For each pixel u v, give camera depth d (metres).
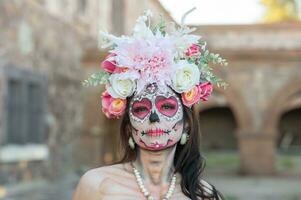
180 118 2.44
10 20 16.95
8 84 16.69
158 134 2.41
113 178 2.45
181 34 2.45
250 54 24.16
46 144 19.33
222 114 39.12
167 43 2.43
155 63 2.41
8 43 16.80
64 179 19.66
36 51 18.66
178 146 2.53
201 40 2.53
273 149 24.09
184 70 2.42
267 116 24.17
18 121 17.27
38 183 17.88
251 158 24.22
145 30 2.44
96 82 2.49
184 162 2.50
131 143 2.49
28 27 18.11
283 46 24.52
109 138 24.08
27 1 18.05
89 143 23.05
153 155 2.45
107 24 25.00
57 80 20.48
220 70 24.33
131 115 2.44
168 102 2.42
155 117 2.39
